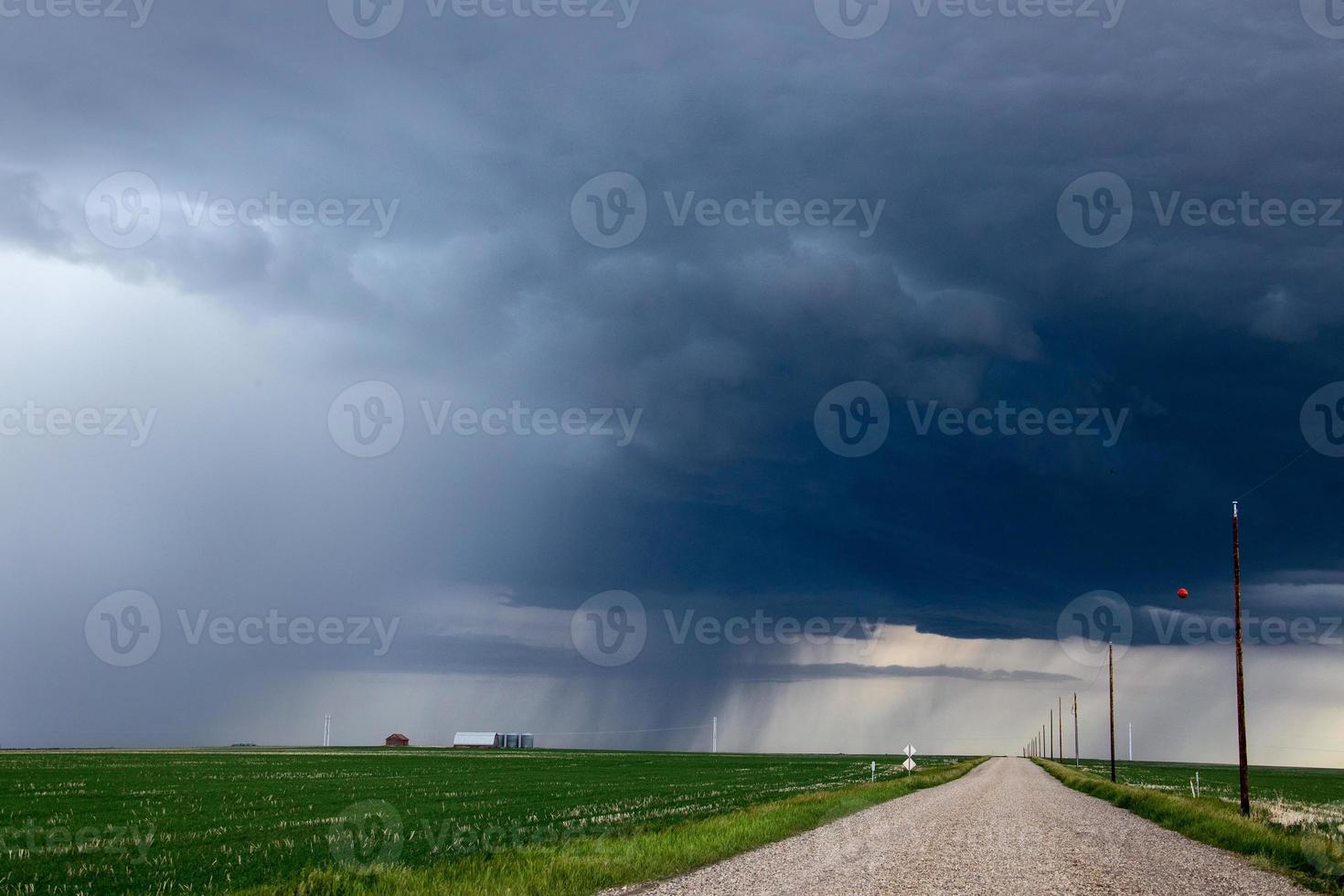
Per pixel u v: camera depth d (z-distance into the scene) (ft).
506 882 65.72
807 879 70.08
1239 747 131.13
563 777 279.08
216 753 437.17
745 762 472.03
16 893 74.13
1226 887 69.41
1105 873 75.51
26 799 173.06
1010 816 138.62
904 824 121.60
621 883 68.03
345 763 342.64
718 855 83.92
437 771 305.94
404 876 69.41
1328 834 100.17
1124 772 447.01
